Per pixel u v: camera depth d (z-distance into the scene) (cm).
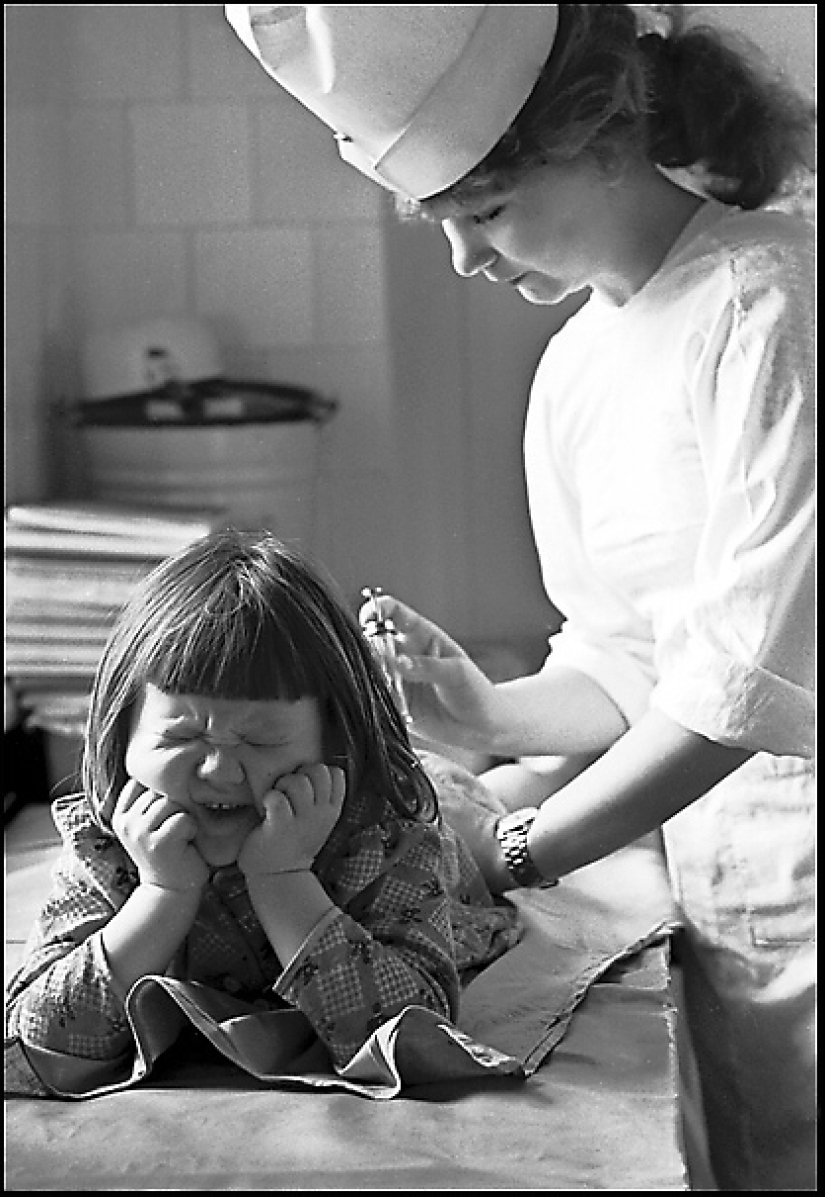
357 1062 87
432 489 168
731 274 110
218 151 179
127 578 159
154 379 177
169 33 180
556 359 128
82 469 173
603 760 109
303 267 175
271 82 178
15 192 182
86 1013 89
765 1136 115
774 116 115
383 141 102
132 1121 83
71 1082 89
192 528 164
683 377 112
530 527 168
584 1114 83
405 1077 87
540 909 117
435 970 92
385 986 88
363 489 171
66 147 183
